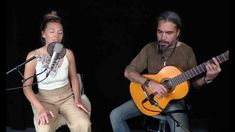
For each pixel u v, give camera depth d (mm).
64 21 4133
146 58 3371
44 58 3160
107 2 4098
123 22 4117
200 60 4059
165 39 3168
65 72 3264
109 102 4262
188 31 4043
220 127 3969
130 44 4152
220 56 2943
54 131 3209
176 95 3146
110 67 4207
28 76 3182
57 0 4121
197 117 4156
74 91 3336
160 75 3201
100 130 4258
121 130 3318
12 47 4117
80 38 4168
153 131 3428
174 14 3170
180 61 3254
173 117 3143
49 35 3146
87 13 4125
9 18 4105
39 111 3070
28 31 4148
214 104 4051
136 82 3270
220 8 3936
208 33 4008
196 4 3992
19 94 4160
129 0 4078
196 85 3238
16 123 4219
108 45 4176
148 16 4078
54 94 3271
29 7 4121
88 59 4207
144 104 3248
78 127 3131
